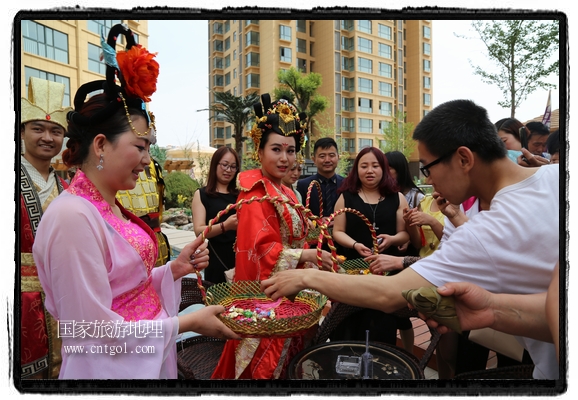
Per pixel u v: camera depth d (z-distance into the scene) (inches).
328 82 879.1
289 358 66.5
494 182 46.6
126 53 43.8
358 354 54.7
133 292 47.0
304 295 67.0
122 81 44.3
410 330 96.0
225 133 991.6
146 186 99.0
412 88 984.9
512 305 38.1
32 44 349.7
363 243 94.7
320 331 61.6
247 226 67.5
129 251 44.7
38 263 40.9
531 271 40.5
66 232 39.0
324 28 880.9
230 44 1005.8
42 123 71.1
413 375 48.9
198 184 481.1
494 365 94.7
